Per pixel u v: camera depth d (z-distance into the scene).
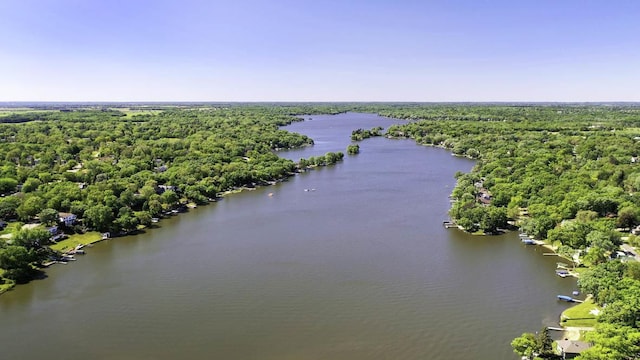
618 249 140.38
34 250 143.62
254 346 100.56
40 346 101.81
